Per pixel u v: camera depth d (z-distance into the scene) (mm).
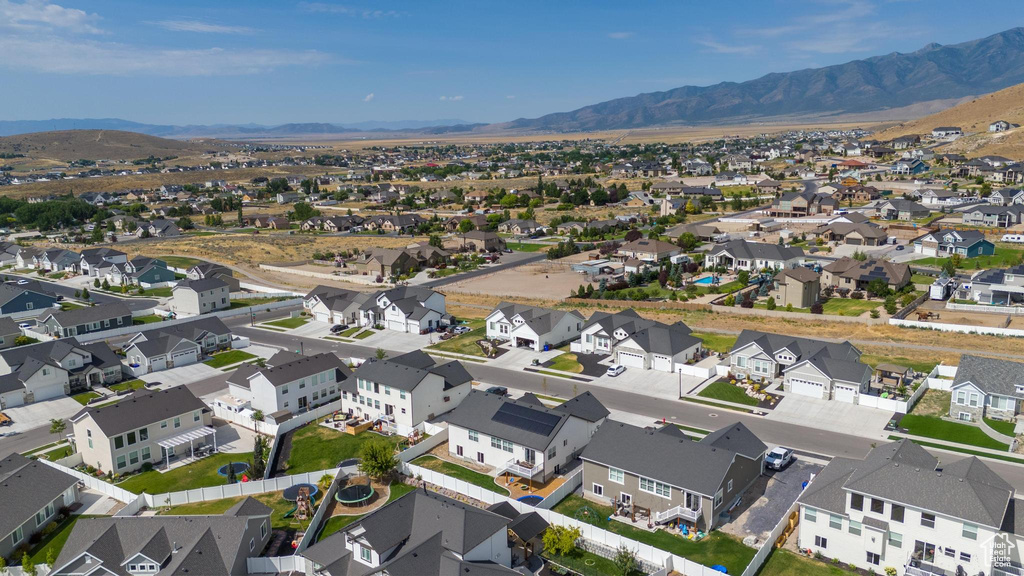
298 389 69812
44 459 58375
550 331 87625
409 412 63594
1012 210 144750
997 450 54875
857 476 42094
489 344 88812
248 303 118250
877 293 100938
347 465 55656
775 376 73062
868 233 137125
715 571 39125
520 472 52438
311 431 64938
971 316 88688
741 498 49344
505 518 42000
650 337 80000
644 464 47812
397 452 59094
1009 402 59375
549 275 133125
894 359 76812
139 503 50500
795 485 50969
